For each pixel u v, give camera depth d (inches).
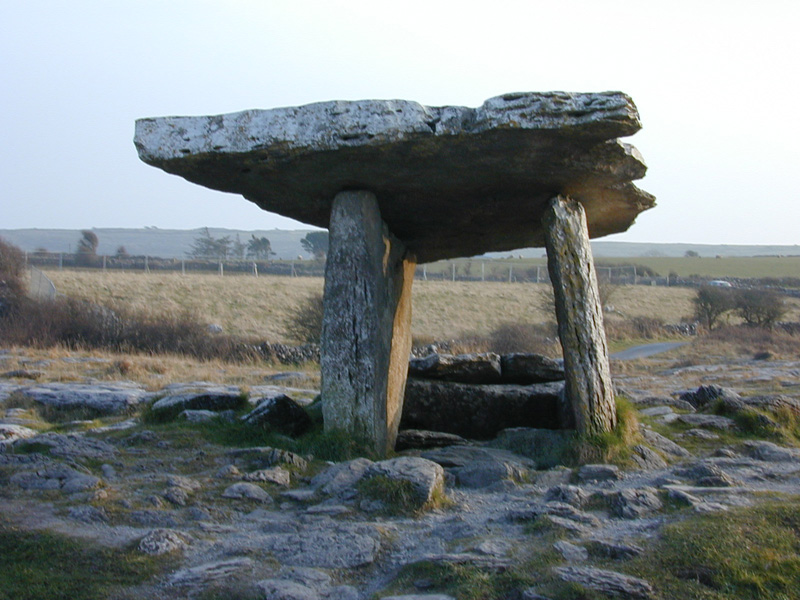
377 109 277.7
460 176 306.5
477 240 406.0
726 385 588.1
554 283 315.3
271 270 1812.3
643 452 295.1
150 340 887.7
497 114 267.3
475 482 268.2
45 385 525.0
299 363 853.8
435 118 275.6
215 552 199.8
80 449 295.7
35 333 865.5
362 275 315.0
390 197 331.9
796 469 275.7
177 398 392.8
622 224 392.5
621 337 1254.3
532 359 398.3
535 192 324.8
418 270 2068.2
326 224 394.3
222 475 266.7
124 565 189.9
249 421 335.3
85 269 1593.3
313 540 203.0
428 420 380.5
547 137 272.5
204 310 1258.6
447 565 183.9
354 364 310.7
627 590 168.2
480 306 1507.1
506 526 215.3
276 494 249.3
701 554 183.0
